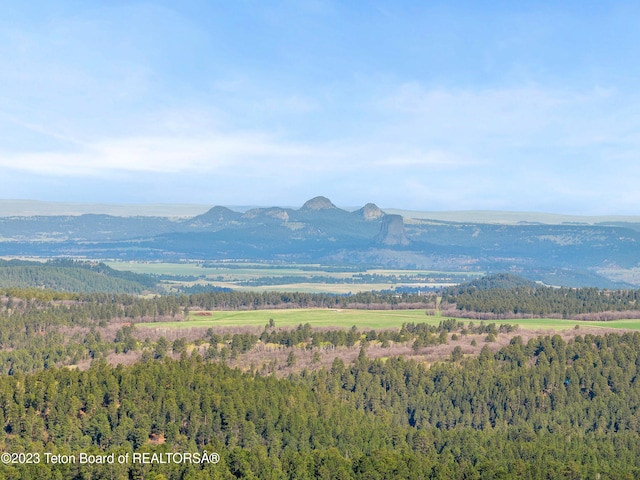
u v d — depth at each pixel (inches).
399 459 7268.7
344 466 7047.2
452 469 7253.9
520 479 7121.1
